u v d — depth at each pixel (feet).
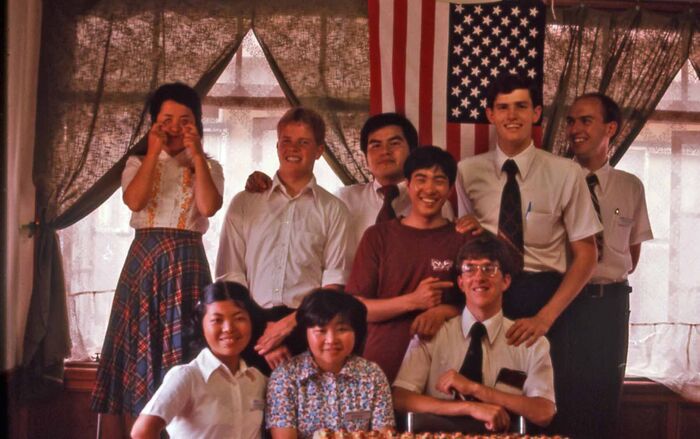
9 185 16.62
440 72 17.04
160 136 15.37
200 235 15.62
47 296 17.07
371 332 14.99
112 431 17.19
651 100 17.34
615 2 17.47
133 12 17.29
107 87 17.20
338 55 17.26
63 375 17.25
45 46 17.21
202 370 12.87
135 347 15.21
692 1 17.54
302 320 13.29
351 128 17.19
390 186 16.24
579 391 16.29
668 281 17.80
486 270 14.34
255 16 17.31
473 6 17.02
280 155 15.81
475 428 13.55
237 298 13.05
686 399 17.72
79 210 17.15
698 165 17.83
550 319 14.89
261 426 13.32
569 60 17.30
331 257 15.76
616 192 16.93
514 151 15.72
